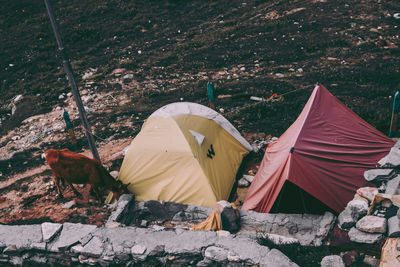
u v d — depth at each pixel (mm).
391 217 5496
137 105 14023
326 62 16344
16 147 12188
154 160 8367
